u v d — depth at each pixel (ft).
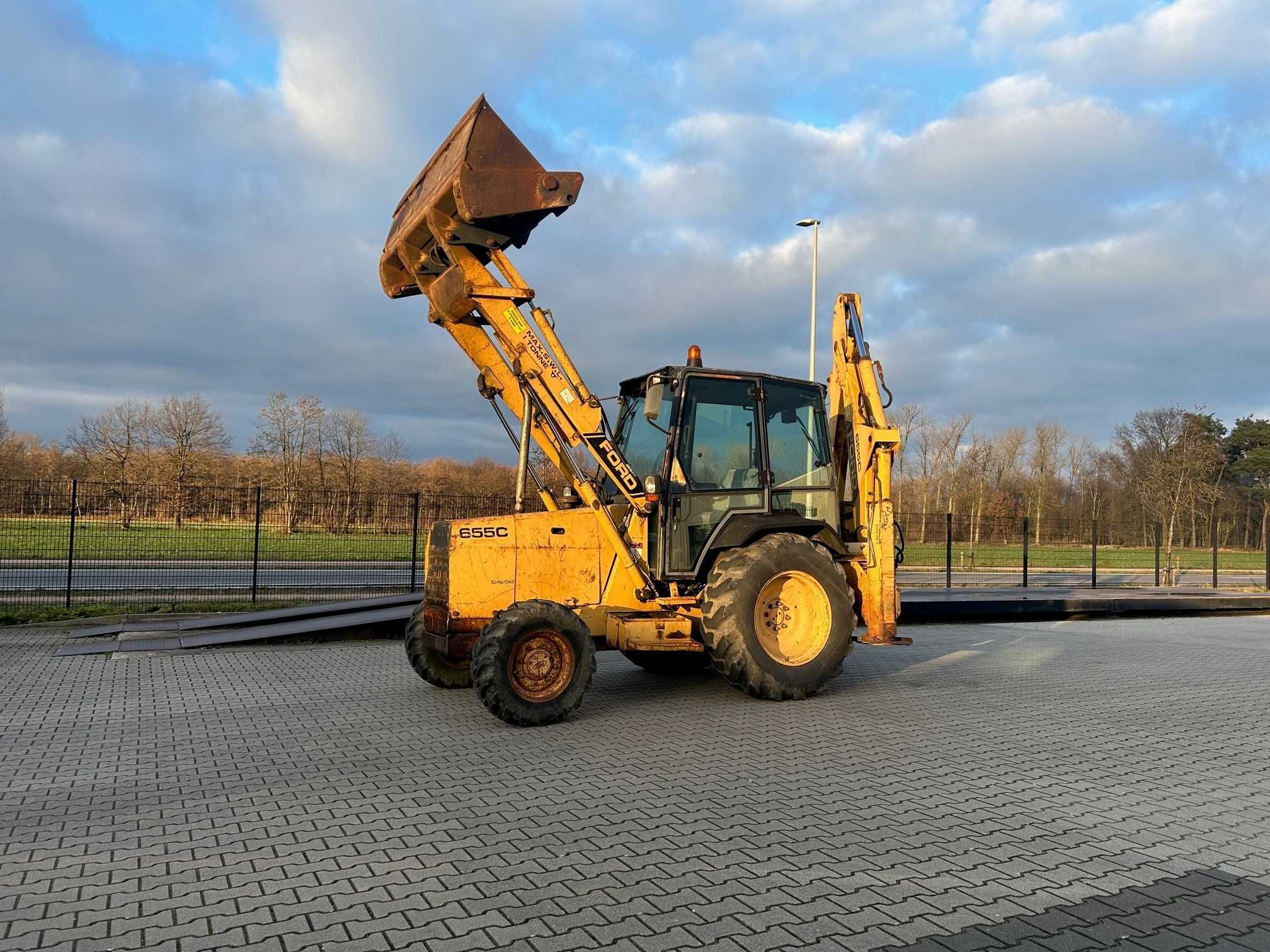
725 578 23.62
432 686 25.81
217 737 19.69
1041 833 13.80
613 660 31.96
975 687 26.96
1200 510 119.75
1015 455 197.06
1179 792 16.11
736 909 10.82
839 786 16.26
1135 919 10.66
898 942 9.98
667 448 25.09
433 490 58.59
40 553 50.01
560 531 23.25
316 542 53.36
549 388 23.22
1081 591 69.87
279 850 12.76
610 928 10.25
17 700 23.66
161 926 10.23
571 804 15.06
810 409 27.35
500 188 21.36
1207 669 30.94
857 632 40.78
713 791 15.92
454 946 9.75
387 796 15.40
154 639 35.06
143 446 140.46
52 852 12.65
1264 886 11.76
